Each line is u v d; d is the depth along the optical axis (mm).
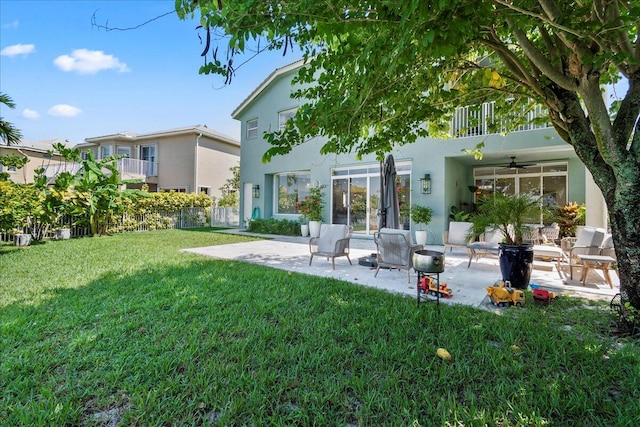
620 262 3383
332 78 4480
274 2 2693
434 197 10156
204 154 21219
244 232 14758
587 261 5281
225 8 2547
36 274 5871
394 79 4027
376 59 3170
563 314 3799
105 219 12859
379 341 3049
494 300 4191
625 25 2740
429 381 2402
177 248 9508
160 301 4219
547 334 3166
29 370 2557
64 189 11195
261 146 15523
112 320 3584
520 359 2719
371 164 11789
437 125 6254
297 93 5020
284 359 2725
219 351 2875
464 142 9656
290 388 2338
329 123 4375
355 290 4844
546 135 8328
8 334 3184
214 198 20031
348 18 2875
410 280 5645
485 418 1973
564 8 3277
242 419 2006
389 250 5762
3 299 4340
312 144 13391
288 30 3094
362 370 2545
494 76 4520
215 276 5672
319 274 6117
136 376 2461
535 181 11070
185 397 2225
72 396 2223
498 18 3139
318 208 12609
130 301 4250
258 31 2945
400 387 2338
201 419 2021
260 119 15609
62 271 6113
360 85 3773
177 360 2684
